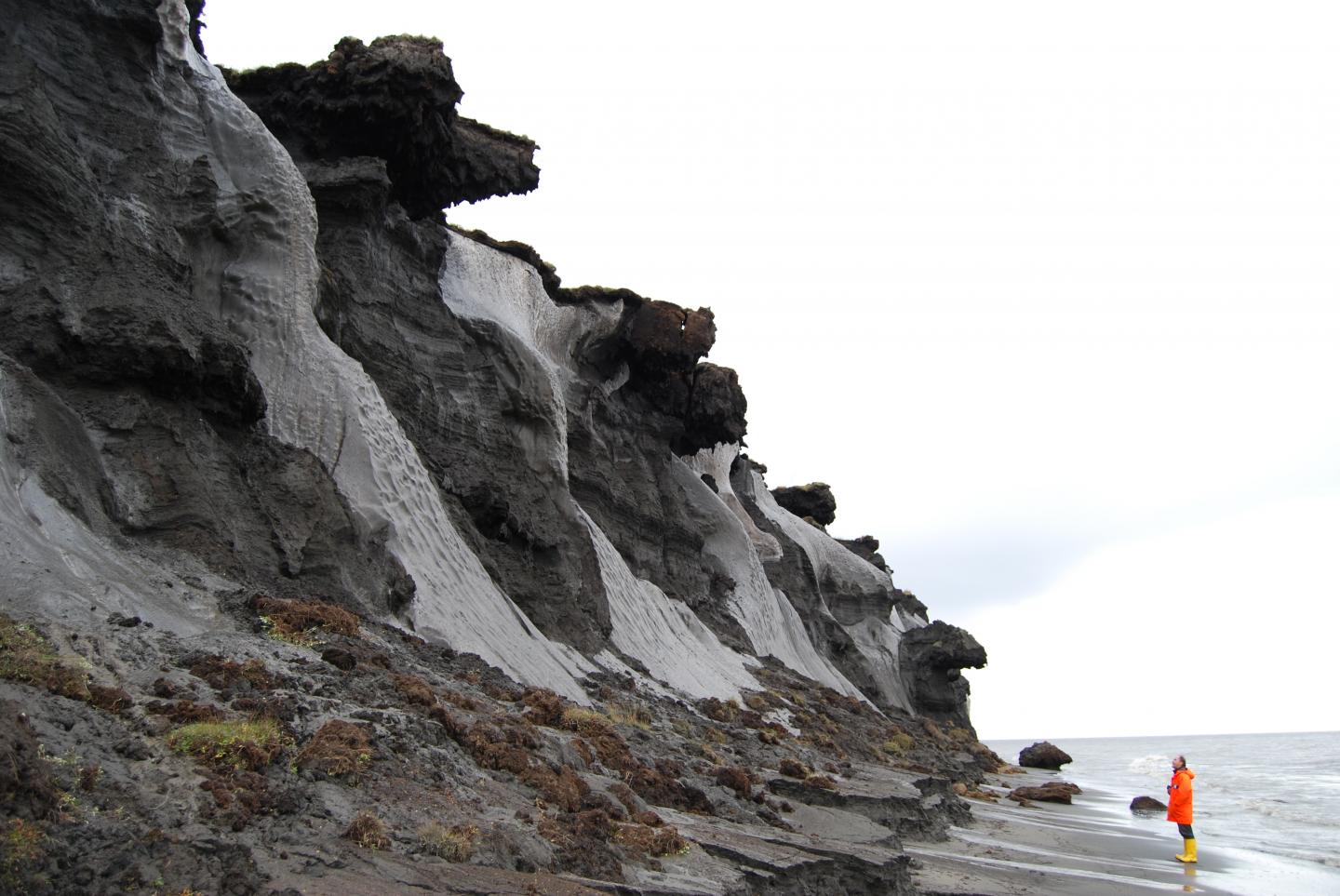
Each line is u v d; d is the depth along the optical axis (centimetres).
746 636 3900
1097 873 1529
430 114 2488
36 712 670
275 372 1773
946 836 1784
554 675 1864
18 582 914
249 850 606
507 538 2328
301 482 1625
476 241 3322
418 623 1631
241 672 890
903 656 5606
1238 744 16275
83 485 1229
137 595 1061
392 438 1880
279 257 1847
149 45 1822
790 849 1041
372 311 2309
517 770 918
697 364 4038
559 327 3550
